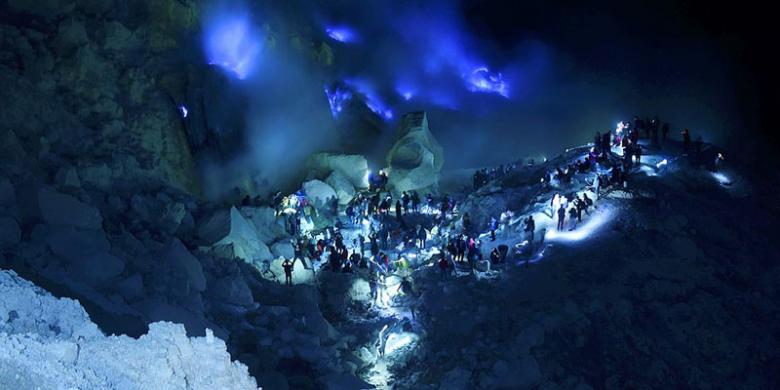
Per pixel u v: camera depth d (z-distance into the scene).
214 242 26.89
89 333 8.33
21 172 21.61
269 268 27.31
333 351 21.05
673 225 25.97
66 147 27.05
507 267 25.25
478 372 19.91
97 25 33.25
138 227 24.81
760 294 23.41
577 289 23.20
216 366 8.70
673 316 22.17
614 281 23.42
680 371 20.44
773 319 22.48
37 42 29.98
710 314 22.30
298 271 26.86
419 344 21.69
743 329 22.02
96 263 18.11
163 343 8.26
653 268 23.84
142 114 32.34
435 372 20.44
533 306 22.44
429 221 33.38
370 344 22.45
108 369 7.35
